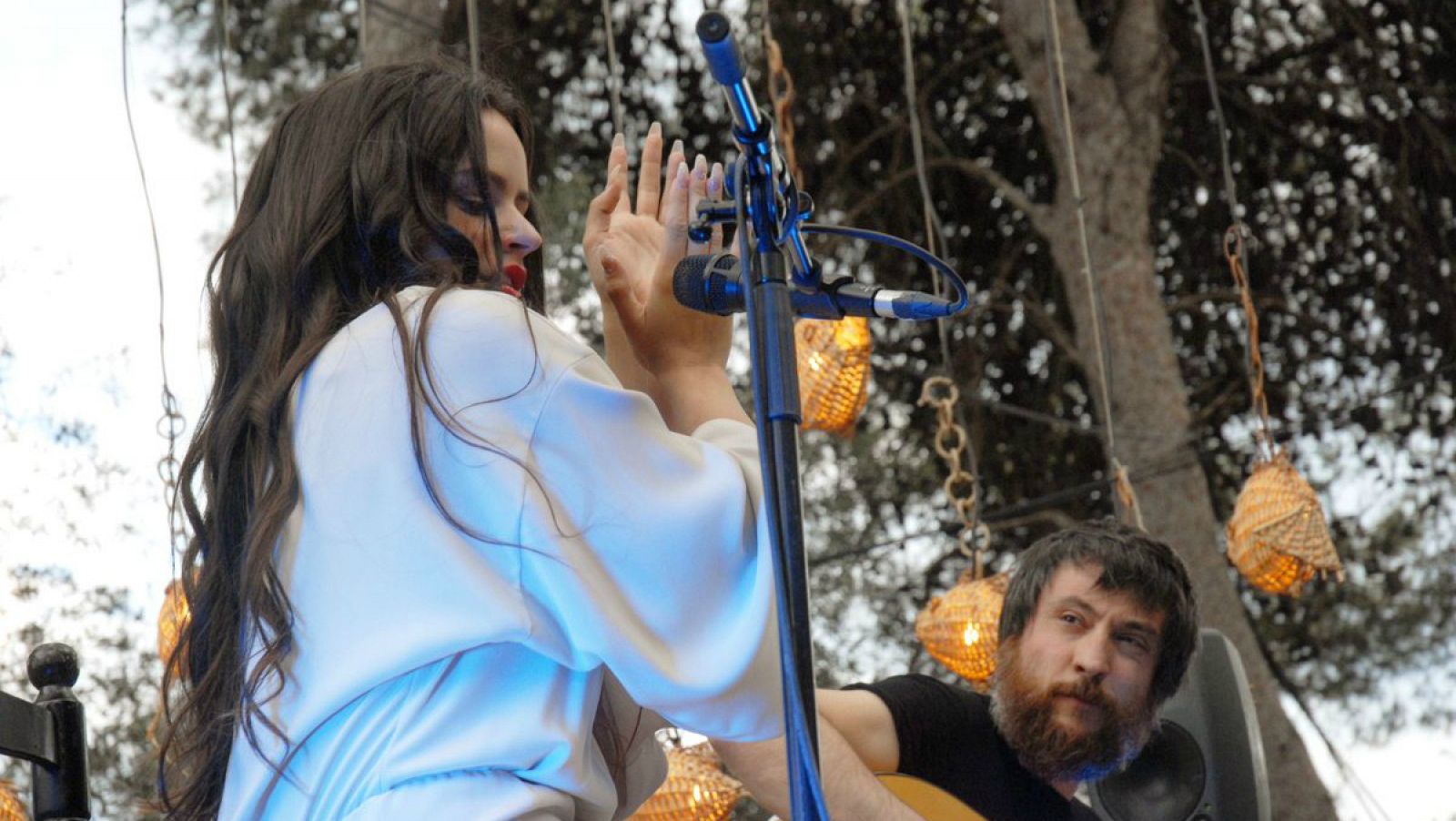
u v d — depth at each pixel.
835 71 15.55
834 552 14.55
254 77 12.16
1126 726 5.10
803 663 2.36
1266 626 14.98
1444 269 15.55
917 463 15.17
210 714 2.53
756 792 4.66
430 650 2.36
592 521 2.42
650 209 2.97
